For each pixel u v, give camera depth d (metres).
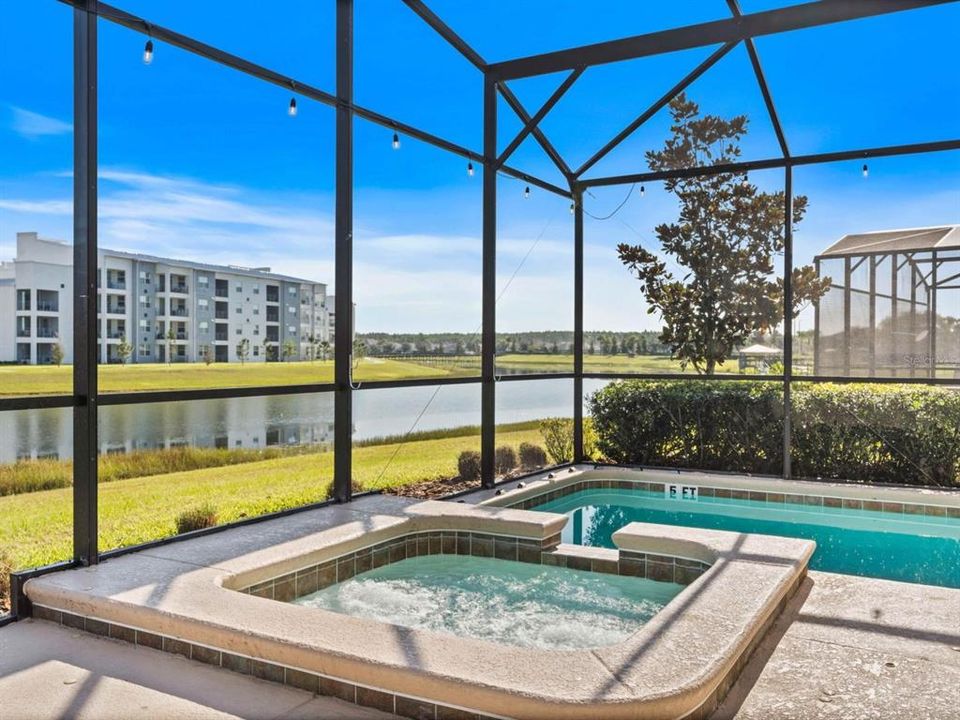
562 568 5.17
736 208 8.78
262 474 7.45
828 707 2.80
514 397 10.54
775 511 7.40
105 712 2.72
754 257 8.74
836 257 8.35
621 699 2.46
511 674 2.66
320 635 3.03
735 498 7.77
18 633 3.53
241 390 4.93
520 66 7.14
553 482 7.71
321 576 4.62
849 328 8.28
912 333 7.97
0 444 5.14
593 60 6.82
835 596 4.14
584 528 6.75
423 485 7.54
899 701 2.85
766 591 3.70
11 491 5.18
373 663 2.77
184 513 5.27
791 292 7.68
